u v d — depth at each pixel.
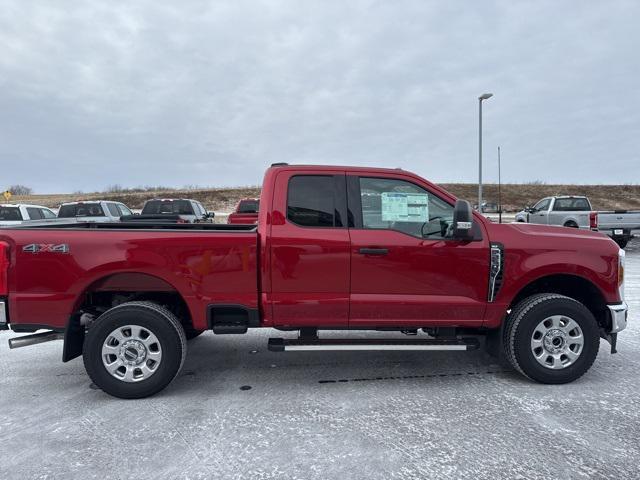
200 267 4.03
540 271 4.20
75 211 16.14
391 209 4.20
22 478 2.79
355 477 2.78
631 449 3.08
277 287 4.07
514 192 59.44
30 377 4.58
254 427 3.44
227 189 59.97
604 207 51.62
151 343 3.95
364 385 4.29
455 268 4.14
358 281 4.09
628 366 4.74
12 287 3.93
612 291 4.30
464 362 4.96
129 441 3.24
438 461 2.95
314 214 4.13
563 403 3.84
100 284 4.11
